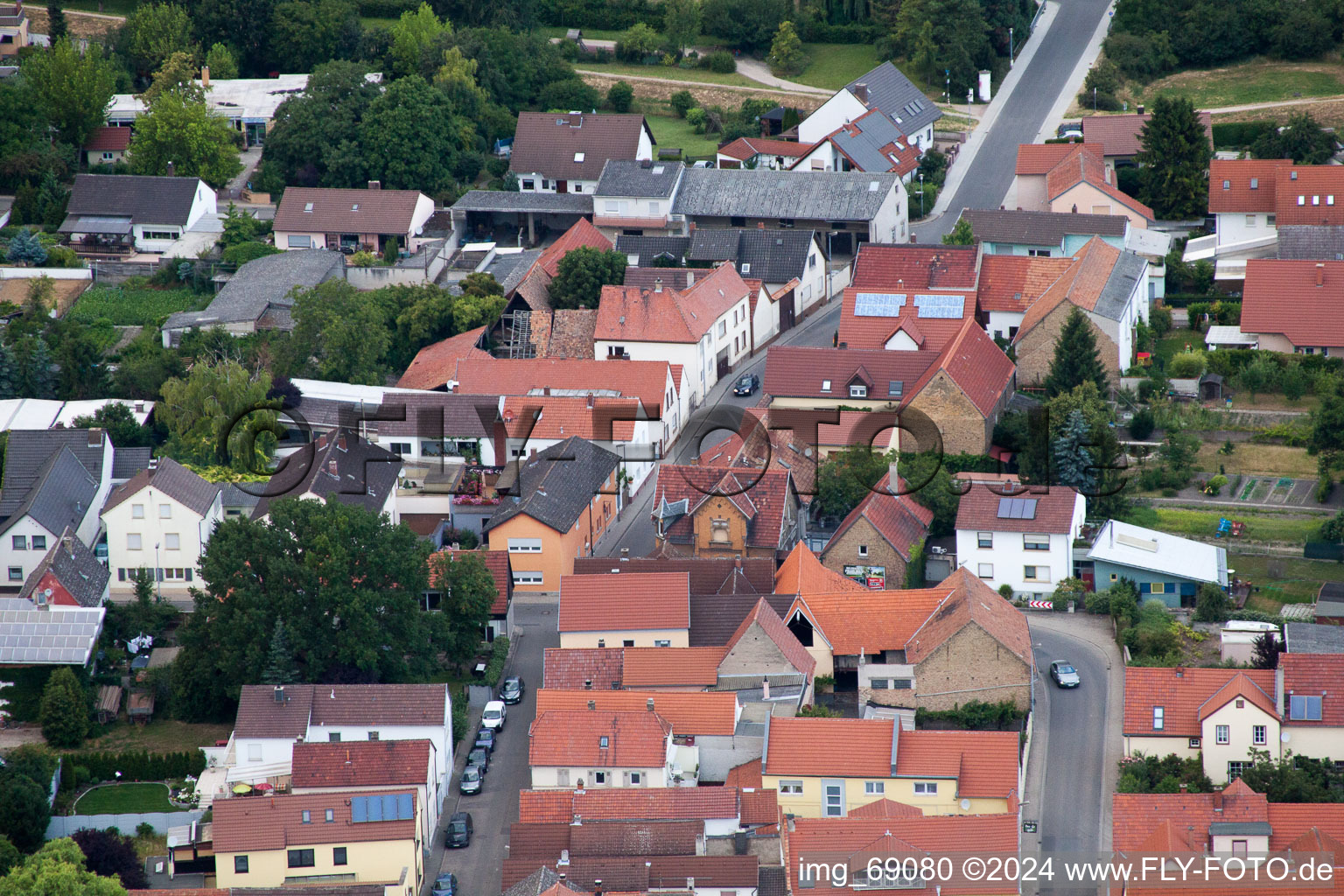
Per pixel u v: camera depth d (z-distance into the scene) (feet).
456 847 581.12
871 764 570.87
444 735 608.60
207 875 567.18
